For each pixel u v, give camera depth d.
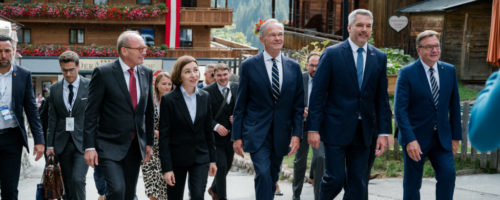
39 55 37.84
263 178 5.24
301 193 7.95
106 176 5.15
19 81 5.82
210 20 39.75
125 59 5.30
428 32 5.50
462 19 19.97
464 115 8.91
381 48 21.69
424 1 22.75
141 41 5.28
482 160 8.64
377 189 7.79
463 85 19.81
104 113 5.26
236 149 5.48
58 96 6.55
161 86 7.05
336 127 5.24
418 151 5.38
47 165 6.64
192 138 5.52
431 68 5.55
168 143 5.45
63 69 6.49
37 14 37.47
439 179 5.50
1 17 16.97
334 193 5.39
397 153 9.42
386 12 23.28
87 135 5.18
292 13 37.19
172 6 38.69
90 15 37.91
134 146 5.41
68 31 39.16
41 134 6.05
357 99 5.23
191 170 5.57
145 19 38.88
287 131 5.41
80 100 6.56
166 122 5.45
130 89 5.34
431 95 5.50
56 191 6.68
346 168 5.60
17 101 5.80
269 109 5.37
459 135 5.64
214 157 5.78
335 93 5.27
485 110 1.45
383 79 5.33
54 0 39.06
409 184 5.63
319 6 33.97
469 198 7.08
